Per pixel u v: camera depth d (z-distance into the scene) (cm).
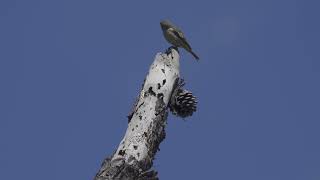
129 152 993
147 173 980
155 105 1091
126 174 953
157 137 1059
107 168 957
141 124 1052
